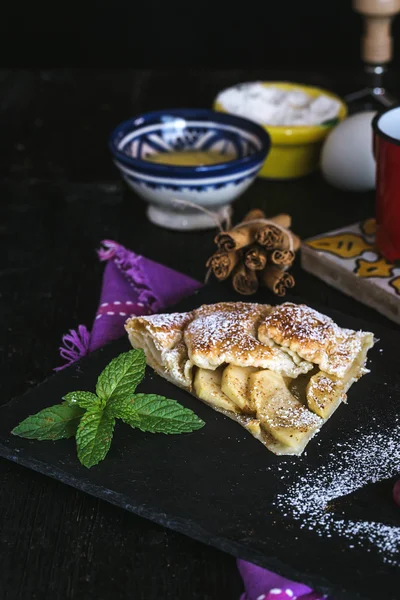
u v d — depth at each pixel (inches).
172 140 40.4
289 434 28.3
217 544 26.0
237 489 27.2
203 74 51.3
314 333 29.8
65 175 42.7
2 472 28.5
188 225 38.6
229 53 70.3
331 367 29.6
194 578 26.0
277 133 40.0
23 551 26.5
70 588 25.8
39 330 33.9
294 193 41.0
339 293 34.9
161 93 49.4
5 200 41.0
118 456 28.1
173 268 36.6
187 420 28.5
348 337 30.6
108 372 29.1
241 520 26.4
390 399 29.6
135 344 31.2
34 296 35.5
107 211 40.3
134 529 27.0
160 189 37.2
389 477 27.4
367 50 43.2
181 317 31.3
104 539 26.8
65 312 34.8
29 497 27.8
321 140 40.7
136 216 39.9
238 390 29.2
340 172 39.8
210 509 26.7
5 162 43.6
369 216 39.1
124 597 25.6
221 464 27.8
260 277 34.2
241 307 31.4
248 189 41.4
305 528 26.2
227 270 33.9
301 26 68.1
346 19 67.2
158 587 25.8
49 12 69.1
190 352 29.7
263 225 34.1
